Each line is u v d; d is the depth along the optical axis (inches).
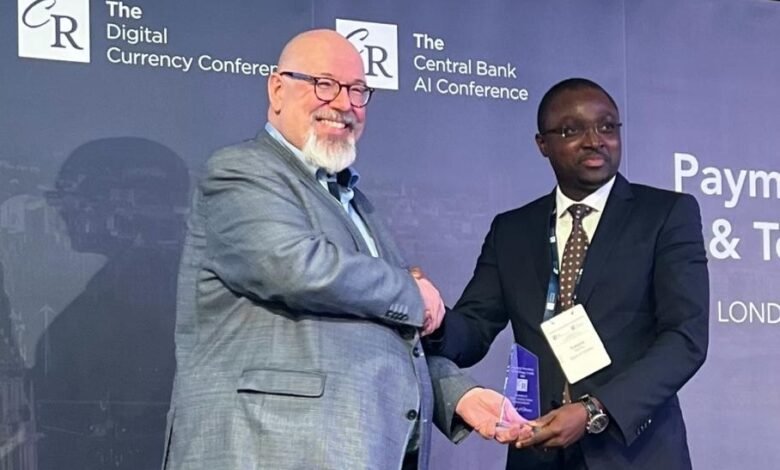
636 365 122.9
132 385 145.8
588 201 132.6
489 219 163.8
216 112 152.1
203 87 151.9
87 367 144.1
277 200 110.4
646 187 134.6
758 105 178.2
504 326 139.3
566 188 133.8
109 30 148.4
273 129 118.8
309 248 107.2
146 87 149.4
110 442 144.5
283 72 118.0
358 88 118.4
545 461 127.9
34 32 145.1
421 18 163.0
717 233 173.9
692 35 175.9
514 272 134.3
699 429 170.6
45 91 145.1
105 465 144.1
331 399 107.0
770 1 180.7
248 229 109.2
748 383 173.3
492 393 121.5
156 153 149.0
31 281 142.7
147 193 148.3
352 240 114.1
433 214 161.3
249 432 107.0
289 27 156.4
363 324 111.3
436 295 118.3
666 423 126.6
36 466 141.3
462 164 163.2
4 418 140.6
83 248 145.2
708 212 173.9
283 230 108.0
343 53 118.5
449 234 161.8
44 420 142.0
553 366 128.4
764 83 179.0
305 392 106.7
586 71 170.2
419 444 113.4
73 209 145.2
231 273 110.6
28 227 143.2
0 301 141.3
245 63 153.9
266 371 108.0
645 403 120.8
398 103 161.0
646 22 173.8
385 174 159.6
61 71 145.9
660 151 172.6
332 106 116.6
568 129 131.6
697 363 124.6
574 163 131.2
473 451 161.3
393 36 161.3
